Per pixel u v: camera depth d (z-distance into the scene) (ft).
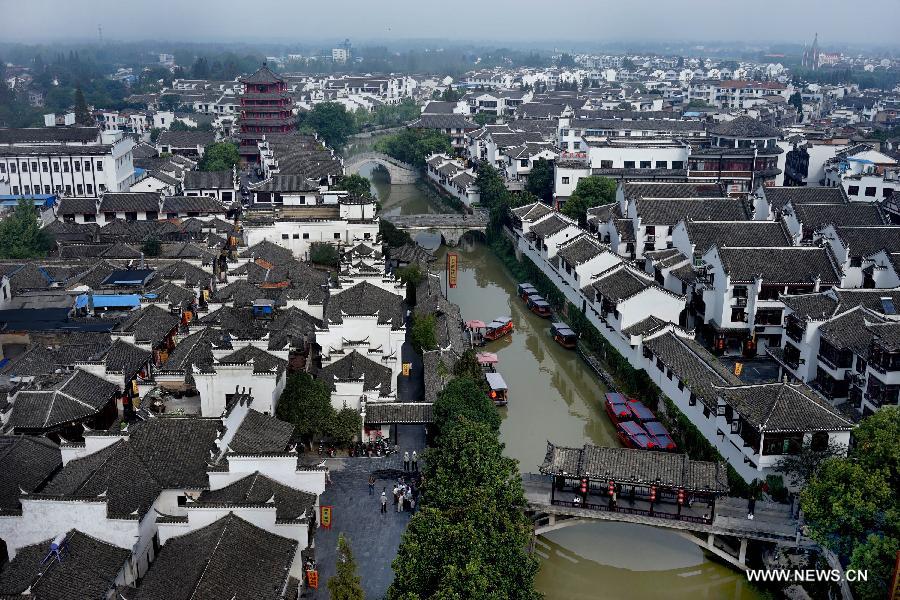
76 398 208.54
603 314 306.14
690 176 495.41
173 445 182.60
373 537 187.62
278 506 167.12
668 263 335.47
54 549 151.53
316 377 234.99
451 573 144.05
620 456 191.72
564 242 367.45
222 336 240.53
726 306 290.97
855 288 279.90
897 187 453.58
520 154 552.41
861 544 155.43
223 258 381.81
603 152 505.66
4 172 471.62
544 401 290.76
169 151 652.07
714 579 193.77
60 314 274.57
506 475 178.70
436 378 253.85
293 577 159.02
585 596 190.60
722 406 217.56
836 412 200.03
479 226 489.26
